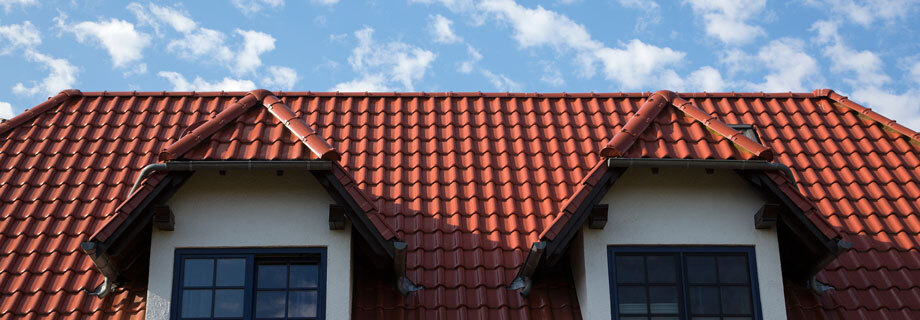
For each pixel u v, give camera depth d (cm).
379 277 1289
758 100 1773
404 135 1605
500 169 1506
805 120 1700
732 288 1240
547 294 1272
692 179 1284
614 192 1275
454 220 1380
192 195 1248
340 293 1209
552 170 1502
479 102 1711
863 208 1455
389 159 1533
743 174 1256
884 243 1382
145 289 1271
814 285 1280
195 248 1226
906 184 1517
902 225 1418
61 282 1270
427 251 1330
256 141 1255
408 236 1352
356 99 1734
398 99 1725
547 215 1384
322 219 1248
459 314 1235
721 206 1275
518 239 1342
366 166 1501
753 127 1445
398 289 1251
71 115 1653
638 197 1274
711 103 1769
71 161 1516
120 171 1500
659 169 1272
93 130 1614
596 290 1222
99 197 1427
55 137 1590
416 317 1235
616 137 1252
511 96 1731
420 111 1686
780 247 1299
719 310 1229
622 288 1232
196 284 1213
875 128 1666
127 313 1235
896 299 1289
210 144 1248
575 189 1443
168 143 1587
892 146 1619
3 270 1286
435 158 1530
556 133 1602
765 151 1229
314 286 1225
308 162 1209
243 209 1247
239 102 1330
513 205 1406
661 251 1252
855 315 1269
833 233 1202
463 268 1298
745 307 1231
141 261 1275
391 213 1391
